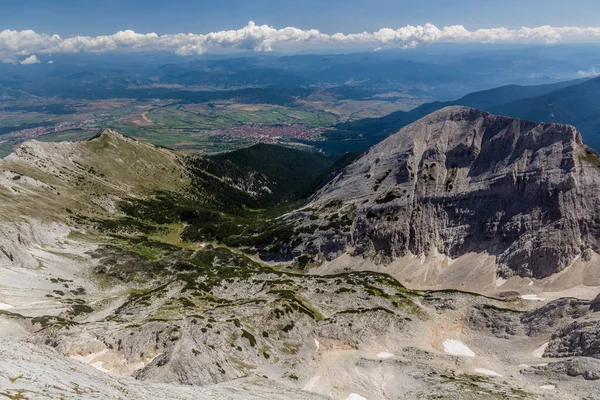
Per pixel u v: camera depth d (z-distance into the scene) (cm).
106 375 5350
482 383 7781
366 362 9106
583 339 8331
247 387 7212
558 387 7388
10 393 3288
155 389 5366
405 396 7619
